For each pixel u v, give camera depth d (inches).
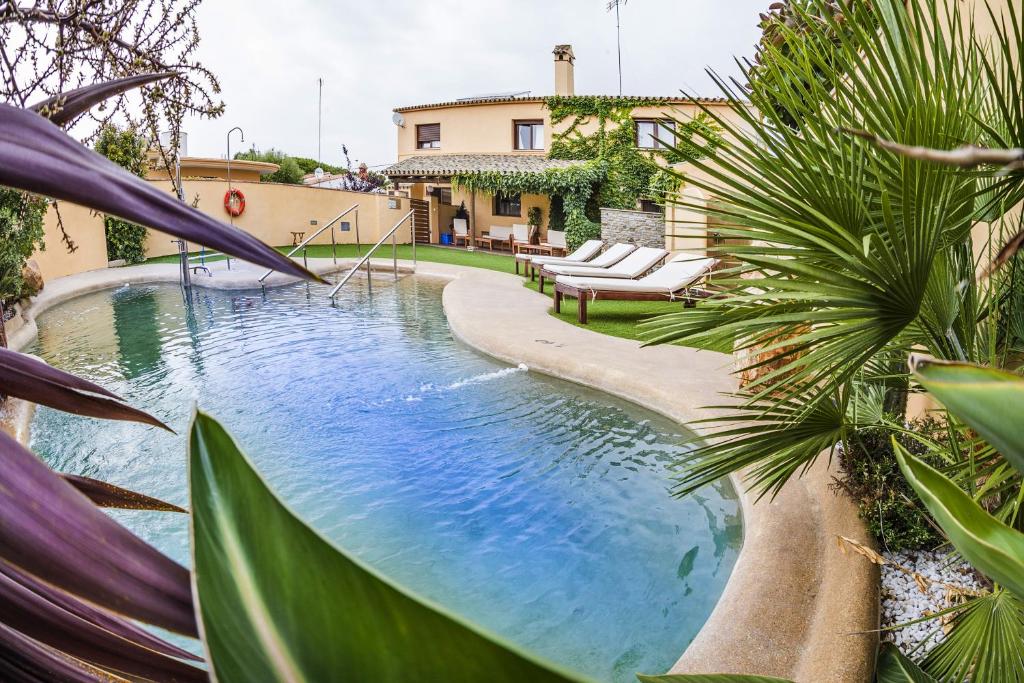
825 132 61.4
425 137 974.4
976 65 65.4
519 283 553.3
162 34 45.8
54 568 14.6
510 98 879.1
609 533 152.9
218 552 13.3
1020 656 65.7
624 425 221.9
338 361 313.0
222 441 14.0
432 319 429.1
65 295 491.8
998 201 67.3
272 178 1195.3
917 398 158.1
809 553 120.3
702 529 153.9
